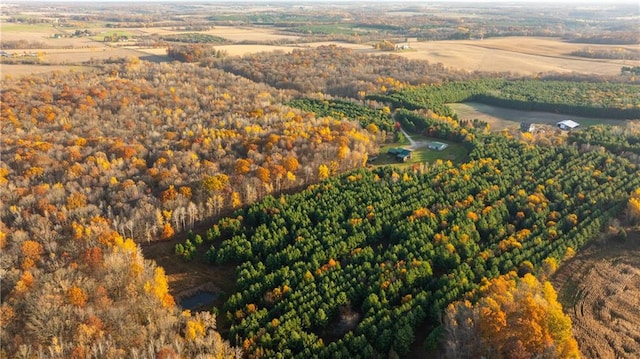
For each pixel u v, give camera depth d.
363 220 118.06
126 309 86.38
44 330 79.94
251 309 92.81
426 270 99.19
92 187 129.38
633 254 106.38
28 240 106.81
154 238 119.56
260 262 105.19
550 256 101.56
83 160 141.38
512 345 73.88
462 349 77.81
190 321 86.31
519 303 81.94
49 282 90.88
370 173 143.38
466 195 129.25
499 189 132.38
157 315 87.00
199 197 126.81
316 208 123.56
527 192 131.12
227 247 110.75
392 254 104.62
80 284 90.56
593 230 111.69
